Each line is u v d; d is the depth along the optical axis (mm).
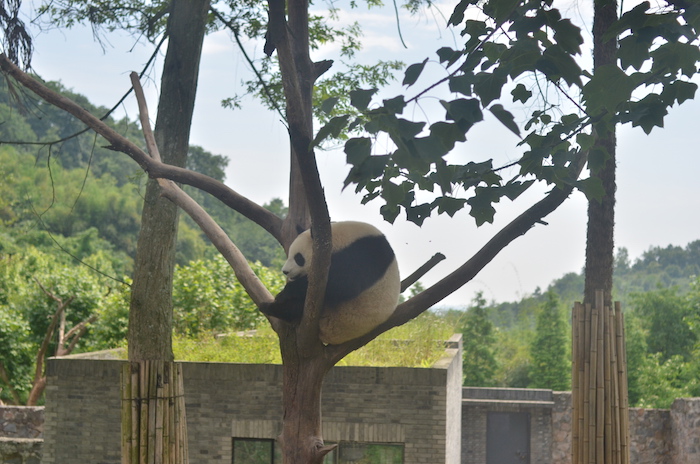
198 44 9414
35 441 13664
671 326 32000
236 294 19188
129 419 7746
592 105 3668
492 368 29922
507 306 37562
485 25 4199
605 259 7832
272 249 61188
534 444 18938
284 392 5172
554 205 4859
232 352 13688
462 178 4609
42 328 23547
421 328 15258
